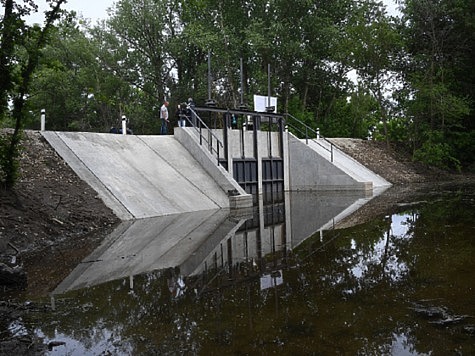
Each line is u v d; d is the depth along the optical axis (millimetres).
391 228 11508
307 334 4848
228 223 13516
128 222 13570
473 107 37188
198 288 6734
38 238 10477
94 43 45844
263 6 40281
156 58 47031
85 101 46188
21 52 12633
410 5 37594
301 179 26688
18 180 13023
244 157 23719
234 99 39531
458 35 36844
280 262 8328
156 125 46594
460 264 7625
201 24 39875
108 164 16812
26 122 12219
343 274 7312
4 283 6914
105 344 4762
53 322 5449
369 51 34688
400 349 4402
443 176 33031
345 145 33000
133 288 6797
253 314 5512
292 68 42406
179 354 4445
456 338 4652
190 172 19172
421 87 34062
